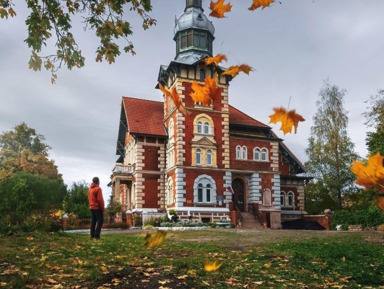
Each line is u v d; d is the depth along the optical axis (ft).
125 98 132.98
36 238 35.91
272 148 121.90
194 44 122.42
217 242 41.34
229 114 129.29
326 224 102.58
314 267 23.97
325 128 132.26
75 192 113.29
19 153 174.40
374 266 24.91
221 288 17.92
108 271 20.39
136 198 113.29
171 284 18.24
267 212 108.78
